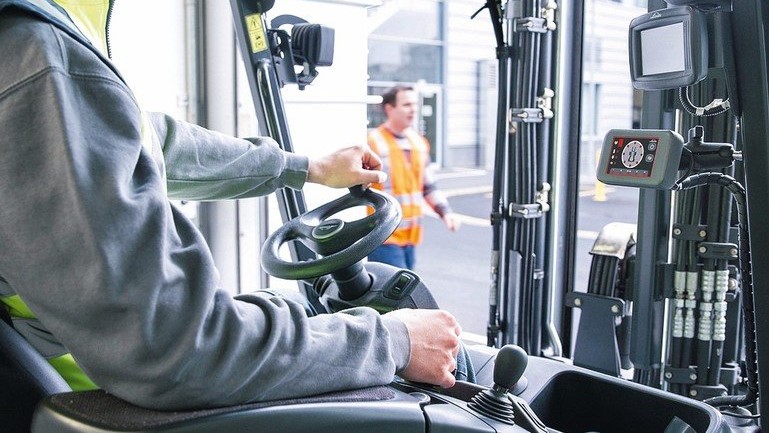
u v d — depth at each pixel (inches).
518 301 110.4
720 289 84.7
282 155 59.3
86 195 30.7
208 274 33.7
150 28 117.0
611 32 248.4
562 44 110.0
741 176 81.2
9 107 31.5
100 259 30.5
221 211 127.3
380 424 36.7
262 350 34.2
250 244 127.5
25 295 32.7
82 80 32.5
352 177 60.2
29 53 31.7
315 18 115.7
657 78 54.2
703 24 51.7
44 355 39.7
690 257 86.0
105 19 41.8
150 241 32.1
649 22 53.9
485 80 410.9
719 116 81.3
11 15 32.4
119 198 31.3
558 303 123.2
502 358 43.1
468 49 399.9
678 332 88.0
